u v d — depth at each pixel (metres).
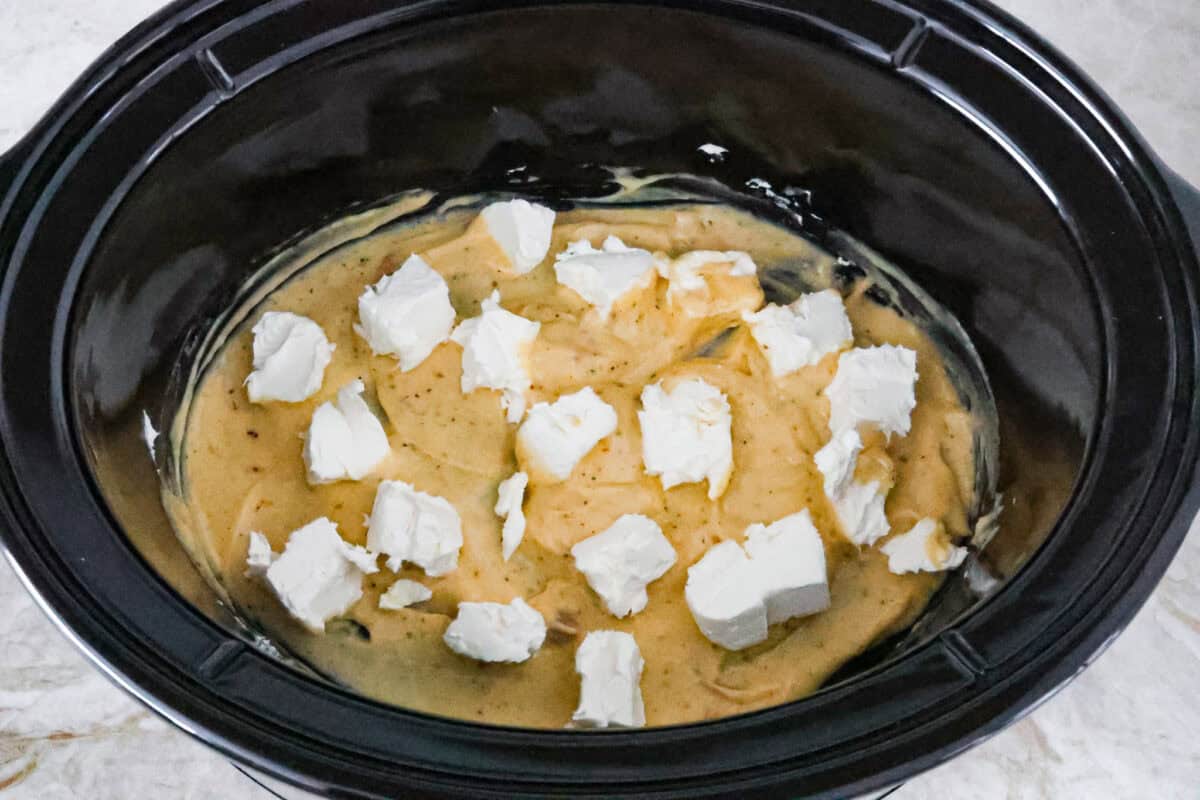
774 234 0.92
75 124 0.79
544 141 0.90
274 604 0.83
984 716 0.70
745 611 0.82
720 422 0.85
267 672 0.71
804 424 0.87
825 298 0.89
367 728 0.70
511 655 0.82
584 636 0.83
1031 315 0.84
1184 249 0.78
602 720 0.80
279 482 0.86
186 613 0.72
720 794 0.69
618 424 0.87
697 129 0.89
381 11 0.83
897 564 0.84
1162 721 0.86
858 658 0.83
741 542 0.85
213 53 0.81
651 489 0.85
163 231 0.83
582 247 0.91
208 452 0.86
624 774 0.69
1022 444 0.84
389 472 0.86
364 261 0.91
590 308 0.89
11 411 0.75
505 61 0.86
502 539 0.85
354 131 0.87
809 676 0.82
